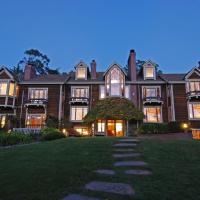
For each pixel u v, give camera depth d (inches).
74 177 277.4
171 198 216.8
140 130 951.0
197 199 216.2
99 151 443.5
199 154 406.3
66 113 1158.3
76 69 1235.9
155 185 250.1
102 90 1180.5
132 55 1226.0
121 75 1175.0
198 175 285.6
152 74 1210.6
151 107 1149.1
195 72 1167.6
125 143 535.8
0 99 1119.0
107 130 1109.1
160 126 965.2
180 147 467.5
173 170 308.8
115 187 244.7
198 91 1103.6
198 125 1101.7
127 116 992.9
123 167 330.6
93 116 1016.2
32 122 1149.7
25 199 213.6
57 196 219.6
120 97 1102.4
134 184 254.5
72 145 507.5
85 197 217.8
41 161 357.7
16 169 311.1
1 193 228.7
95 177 280.4
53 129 874.8
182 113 1114.1
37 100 1151.6
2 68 1164.5
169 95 1148.5
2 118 1139.9
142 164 345.1
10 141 644.1
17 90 1182.3
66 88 1196.5
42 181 259.6
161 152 428.5
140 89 1172.5
